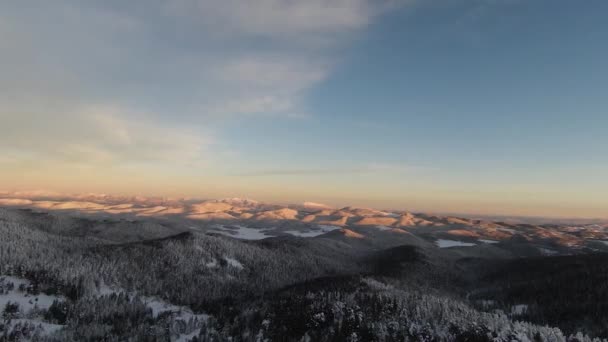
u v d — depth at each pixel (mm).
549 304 172250
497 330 116562
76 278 172750
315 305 145250
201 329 145625
